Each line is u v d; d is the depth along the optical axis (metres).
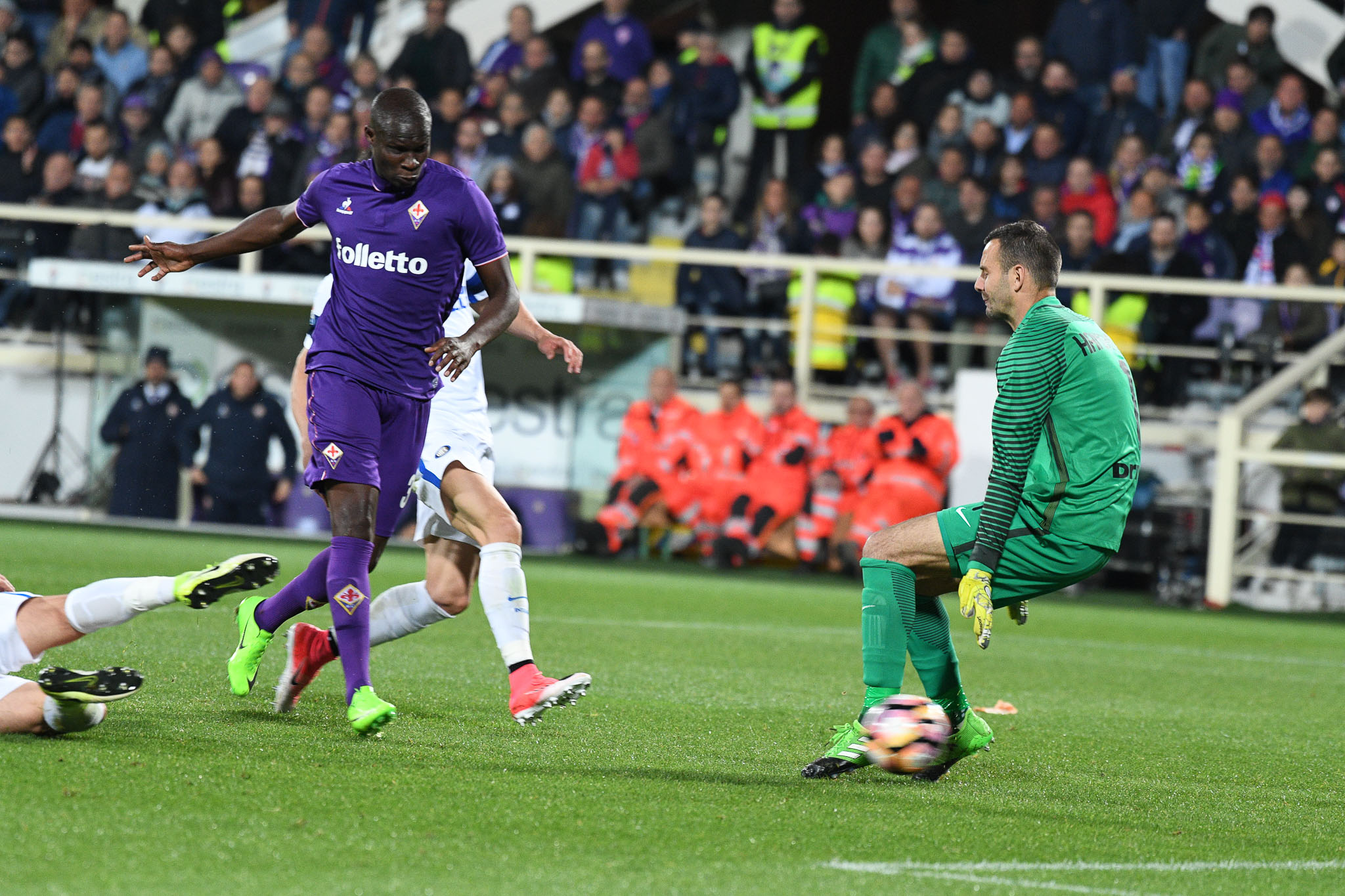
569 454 49.69
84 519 50.41
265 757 14.33
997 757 17.89
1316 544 47.66
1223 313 48.72
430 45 58.69
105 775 12.98
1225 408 48.81
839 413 50.94
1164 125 54.03
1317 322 48.31
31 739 14.27
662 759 15.96
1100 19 55.06
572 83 58.03
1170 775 17.47
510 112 55.59
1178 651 33.78
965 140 53.28
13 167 58.78
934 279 50.12
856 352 50.81
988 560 14.83
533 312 48.34
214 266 50.28
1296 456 46.69
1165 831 13.96
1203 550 48.53
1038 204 50.81
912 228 51.69
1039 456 15.15
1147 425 49.12
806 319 50.84
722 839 12.29
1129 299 49.28
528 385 49.59
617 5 58.47
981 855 12.38
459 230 16.31
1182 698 25.55
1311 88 58.38
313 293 48.69
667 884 10.76
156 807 12.01
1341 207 51.41
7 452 50.75
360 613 15.95
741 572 47.91
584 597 36.84
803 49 57.09
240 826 11.62
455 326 18.22
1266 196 50.56
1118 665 30.12
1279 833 14.29
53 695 13.88
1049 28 57.38
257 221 16.62
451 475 17.55
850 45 65.19
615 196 54.50
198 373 49.91
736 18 64.00
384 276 16.20
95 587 14.37
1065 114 53.88
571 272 51.56
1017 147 53.34
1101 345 15.13
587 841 11.91
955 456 47.09
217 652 22.09
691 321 51.38
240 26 62.56
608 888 10.56
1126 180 52.72
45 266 50.47
